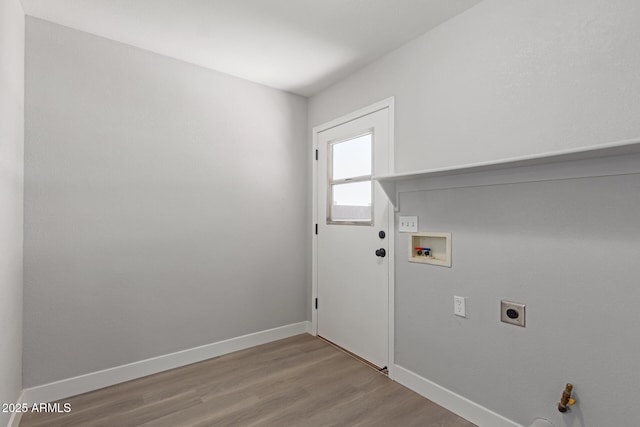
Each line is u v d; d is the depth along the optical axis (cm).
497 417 166
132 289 222
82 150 205
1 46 143
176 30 206
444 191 192
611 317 131
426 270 202
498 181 166
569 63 142
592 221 136
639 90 124
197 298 251
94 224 208
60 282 197
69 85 201
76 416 179
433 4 178
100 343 210
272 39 217
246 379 221
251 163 282
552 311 147
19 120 175
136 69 225
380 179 207
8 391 156
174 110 241
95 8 183
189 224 247
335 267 282
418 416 182
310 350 271
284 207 303
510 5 163
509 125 163
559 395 145
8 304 155
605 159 131
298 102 314
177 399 196
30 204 187
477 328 176
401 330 219
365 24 198
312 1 178
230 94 269
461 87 185
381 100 237
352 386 213
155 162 232
